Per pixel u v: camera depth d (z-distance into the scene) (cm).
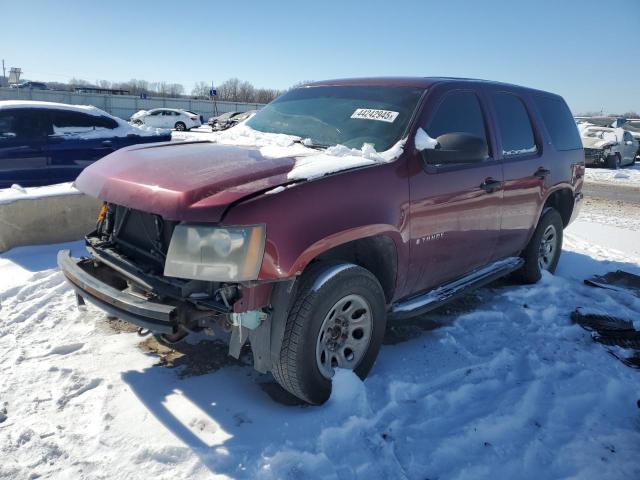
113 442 246
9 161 691
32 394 281
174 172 267
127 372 308
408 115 337
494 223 404
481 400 302
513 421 280
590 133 2023
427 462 246
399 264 317
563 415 290
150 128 864
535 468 247
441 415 284
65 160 739
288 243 245
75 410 270
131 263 280
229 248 233
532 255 489
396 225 303
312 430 260
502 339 384
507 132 428
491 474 241
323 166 275
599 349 375
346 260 316
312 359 267
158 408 274
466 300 459
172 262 239
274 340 261
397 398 297
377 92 371
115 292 259
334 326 286
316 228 257
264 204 242
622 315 445
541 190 464
